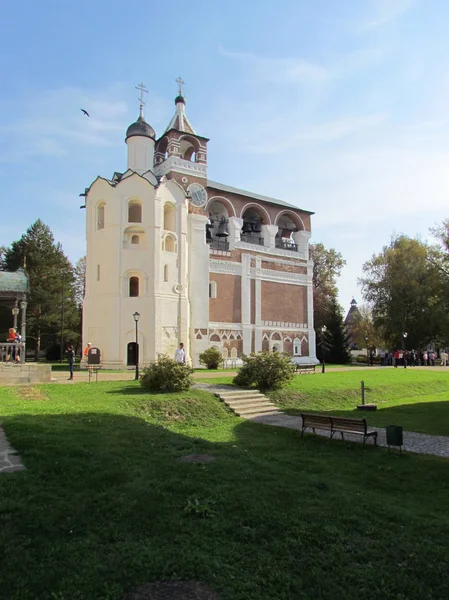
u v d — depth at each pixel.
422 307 51.78
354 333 70.50
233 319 43.91
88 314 36.91
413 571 5.53
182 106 45.28
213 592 4.88
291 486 8.30
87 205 38.62
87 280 37.59
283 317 48.09
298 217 51.50
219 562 5.45
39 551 5.47
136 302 35.75
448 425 17.05
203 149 43.50
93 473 8.20
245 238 48.16
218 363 38.22
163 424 15.84
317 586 5.12
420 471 10.72
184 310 37.78
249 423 17.17
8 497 6.77
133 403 16.88
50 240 56.53
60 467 8.30
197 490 7.73
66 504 6.74
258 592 4.93
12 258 56.06
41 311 52.50
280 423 17.14
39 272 54.59
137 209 38.78
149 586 4.96
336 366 47.62
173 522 6.45
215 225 47.94
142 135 41.62
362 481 9.93
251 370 22.81
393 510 7.45
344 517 6.95
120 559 5.36
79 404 15.62
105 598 4.68
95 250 37.38
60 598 4.64
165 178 38.78
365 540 6.27
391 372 35.78
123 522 6.38
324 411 20.44
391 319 52.81
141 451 10.02
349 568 5.52
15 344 22.78
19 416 12.41
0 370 21.06
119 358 34.97
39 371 21.83
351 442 13.71
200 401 18.66
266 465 9.80
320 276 64.38
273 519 6.70
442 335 48.22
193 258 41.03
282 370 22.89
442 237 40.62
